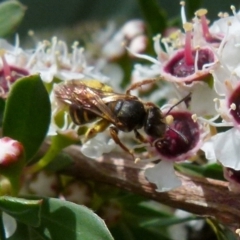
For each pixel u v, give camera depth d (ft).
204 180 0.33
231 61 0.33
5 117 0.32
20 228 0.32
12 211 0.30
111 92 0.36
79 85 0.35
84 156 0.35
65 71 0.37
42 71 0.36
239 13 0.36
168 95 0.39
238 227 0.32
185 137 0.34
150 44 0.41
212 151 0.33
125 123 0.35
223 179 0.35
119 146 0.35
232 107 0.33
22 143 0.33
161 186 0.33
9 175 0.32
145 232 0.37
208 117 0.34
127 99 0.35
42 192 0.35
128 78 0.42
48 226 0.31
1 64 0.36
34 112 0.32
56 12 0.54
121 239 0.36
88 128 0.35
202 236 0.38
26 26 0.53
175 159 0.34
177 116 0.34
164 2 0.51
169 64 0.35
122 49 0.42
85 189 0.35
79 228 0.30
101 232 0.30
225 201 0.33
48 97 0.32
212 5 0.47
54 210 0.31
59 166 0.34
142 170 0.34
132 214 0.37
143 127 0.35
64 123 0.35
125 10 0.52
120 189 0.35
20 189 0.33
